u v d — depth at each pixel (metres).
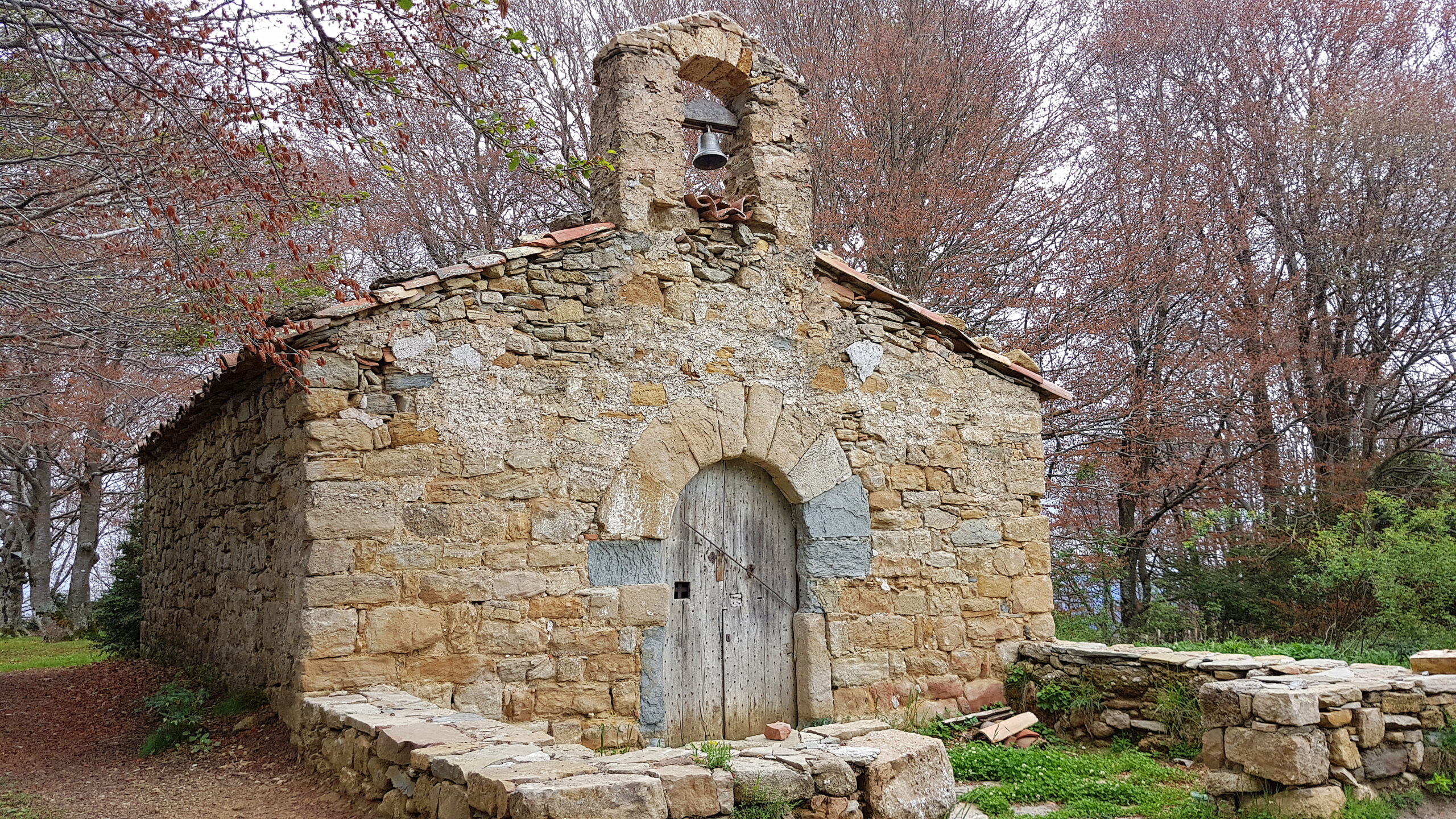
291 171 6.46
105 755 6.33
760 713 7.38
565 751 4.19
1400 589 12.10
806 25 16.23
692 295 7.39
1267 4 17.59
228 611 7.79
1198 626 13.66
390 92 6.04
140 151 5.84
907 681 7.80
